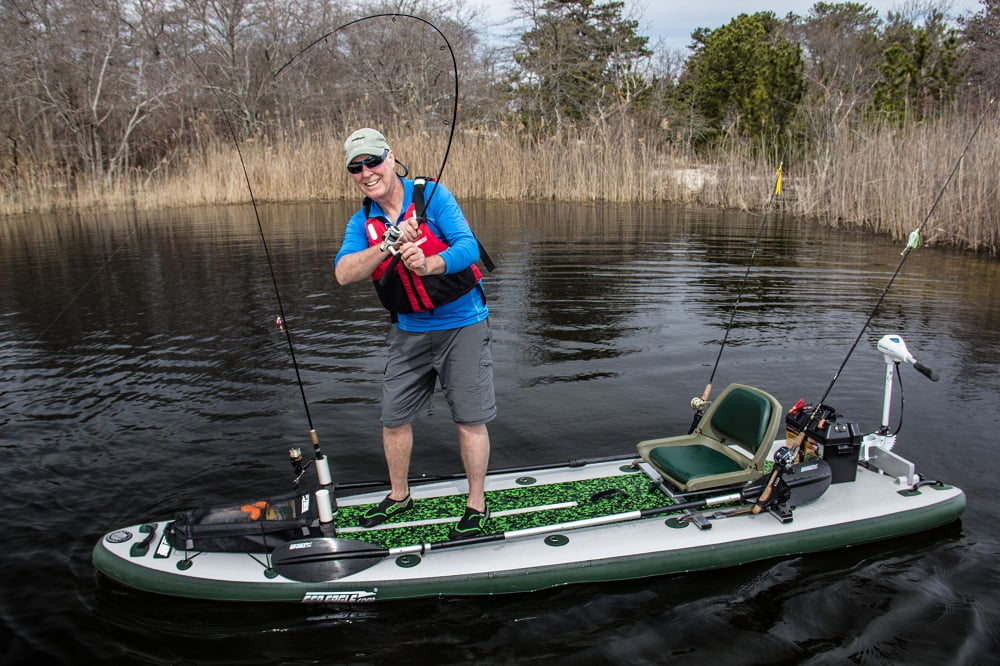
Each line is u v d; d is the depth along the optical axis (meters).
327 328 7.84
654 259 11.80
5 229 16.36
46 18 24.58
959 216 13.02
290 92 27.64
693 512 3.87
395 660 3.02
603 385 6.12
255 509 3.57
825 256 12.09
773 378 6.29
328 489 3.53
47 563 3.64
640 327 7.86
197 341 7.41
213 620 3.26
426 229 3.31
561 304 8.84
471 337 3.45
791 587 3.50
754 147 21.64
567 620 3.26
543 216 17.28
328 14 30.02
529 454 4.86
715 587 3.50
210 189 21.11
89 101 24.66
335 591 3.36
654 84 30.25
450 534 3.55
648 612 3.32
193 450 4.89
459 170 20.98
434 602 3.37
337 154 21.41
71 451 4.88
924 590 3.46
